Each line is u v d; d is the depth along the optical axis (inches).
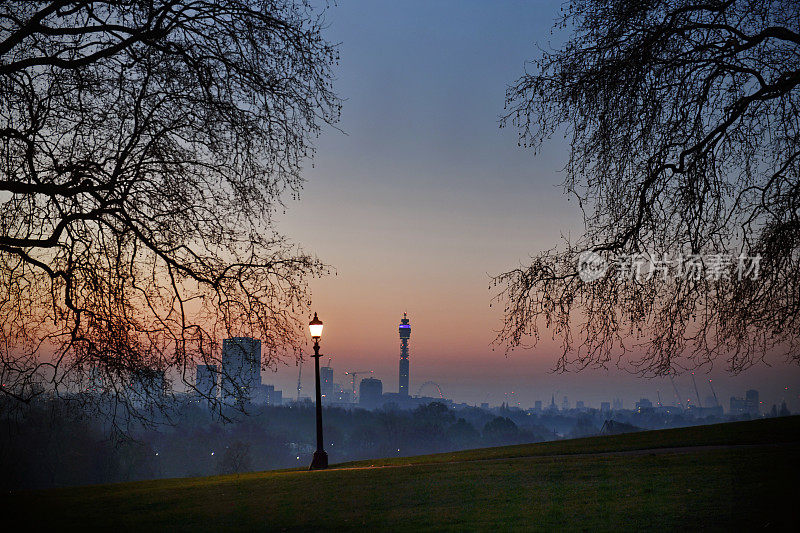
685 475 446.0
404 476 575.2
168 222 437.1
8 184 398.6
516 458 702.5
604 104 454.9
